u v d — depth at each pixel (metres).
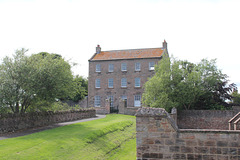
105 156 16.86
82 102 53.25
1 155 12.52
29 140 16.19
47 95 23.17
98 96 48.19
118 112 41.78
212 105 35.56
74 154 15.11
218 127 31.31
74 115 32.12
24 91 22.91
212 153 9.43
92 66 49.03
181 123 32.62
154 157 9.78
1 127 19.30
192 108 35.69
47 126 24.73
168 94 33.00
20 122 21.50
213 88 35.12
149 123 9.91
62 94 24.58
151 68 45.75
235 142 9.30
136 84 46.28
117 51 50.66
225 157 9.33
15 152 13.26
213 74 34.84
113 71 47.78
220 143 9.40
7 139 16.41
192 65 37.50
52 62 24.16
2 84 21.64
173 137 9.72
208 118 31.80
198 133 9.58
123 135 24.03
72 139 17.45
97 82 48.59
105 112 42.91
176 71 33.62
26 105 24.86
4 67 22.45
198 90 33.06
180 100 33.09
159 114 9.84
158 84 32.84
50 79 22.72
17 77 22.30
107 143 19.59
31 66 22.83
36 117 23.88
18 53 23.33
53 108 28.86
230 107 35.34
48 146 15.18
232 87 35.44
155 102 32.22
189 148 9.59
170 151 9.70
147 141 9.86
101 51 51.94
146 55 47.03
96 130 21.20
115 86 47.34
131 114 40.31
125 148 20.31
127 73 46.91
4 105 21.59
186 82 33.44
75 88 26.50
